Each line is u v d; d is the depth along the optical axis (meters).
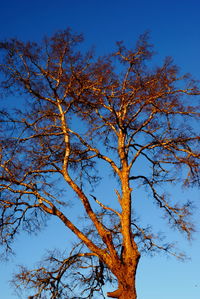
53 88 14.91
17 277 13.85
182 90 15.29
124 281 13.03
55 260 14.28
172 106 15.41
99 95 15.31
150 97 14.98
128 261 13.40
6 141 14.32
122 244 14.05
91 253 13.80
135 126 15.88
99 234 13.83
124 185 15.08
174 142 15.47
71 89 14.99
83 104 15.48
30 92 14.98
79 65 15.02
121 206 14.74
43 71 15.02
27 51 14.78
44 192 14.70
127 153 15.87
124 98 15.43
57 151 15.59
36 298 13.73
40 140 15.36
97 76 15.13
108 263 13.34
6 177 13.91
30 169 14.69
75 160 15.98
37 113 15.45
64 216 13.95
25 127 14.73
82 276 14.54
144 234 15.51
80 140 15.66
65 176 14.52
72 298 14.10
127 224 14.27
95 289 14.59
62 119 15.21
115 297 12.96
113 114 15.97
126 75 15.63
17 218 14.24
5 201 13.95
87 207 14.16
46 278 13.94
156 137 15.57
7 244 14.25
